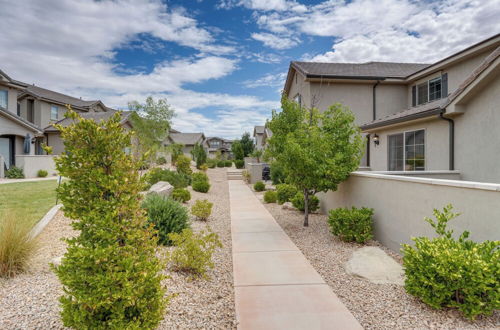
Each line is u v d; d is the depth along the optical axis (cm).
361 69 1476
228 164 3575
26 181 1398
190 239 443
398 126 988
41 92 2508
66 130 244
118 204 240
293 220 818
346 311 332
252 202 1138
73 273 225
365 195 646
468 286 295
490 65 625
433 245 332
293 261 495
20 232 403
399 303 345
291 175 719
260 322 309
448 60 1112
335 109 729
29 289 349
